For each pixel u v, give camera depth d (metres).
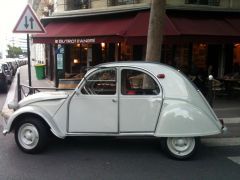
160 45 9.30
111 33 12.90
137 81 6.36
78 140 7.39
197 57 15.48
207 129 6.12
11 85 19.98
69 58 17.11
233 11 14.42
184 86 6.22
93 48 16.56
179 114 6.08
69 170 5.67
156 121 6.20
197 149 6.30
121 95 6.24
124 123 6.28
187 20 13.37
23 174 5.47
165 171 5.69
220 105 12.08
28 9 9.23
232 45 15.83
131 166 5.90
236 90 14.37
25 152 6.49
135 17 13.28
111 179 5.31
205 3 14.55
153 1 9.14
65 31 14.76
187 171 5.71
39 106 6.46
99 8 15.02
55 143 7.18
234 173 5.65
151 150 6.83
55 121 6.40
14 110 6.91
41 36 14.79
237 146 7.33
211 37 12.54
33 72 30.27
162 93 6.18
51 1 22.25
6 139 7.49
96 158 6.29
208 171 5.73
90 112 6.32
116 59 15.82
